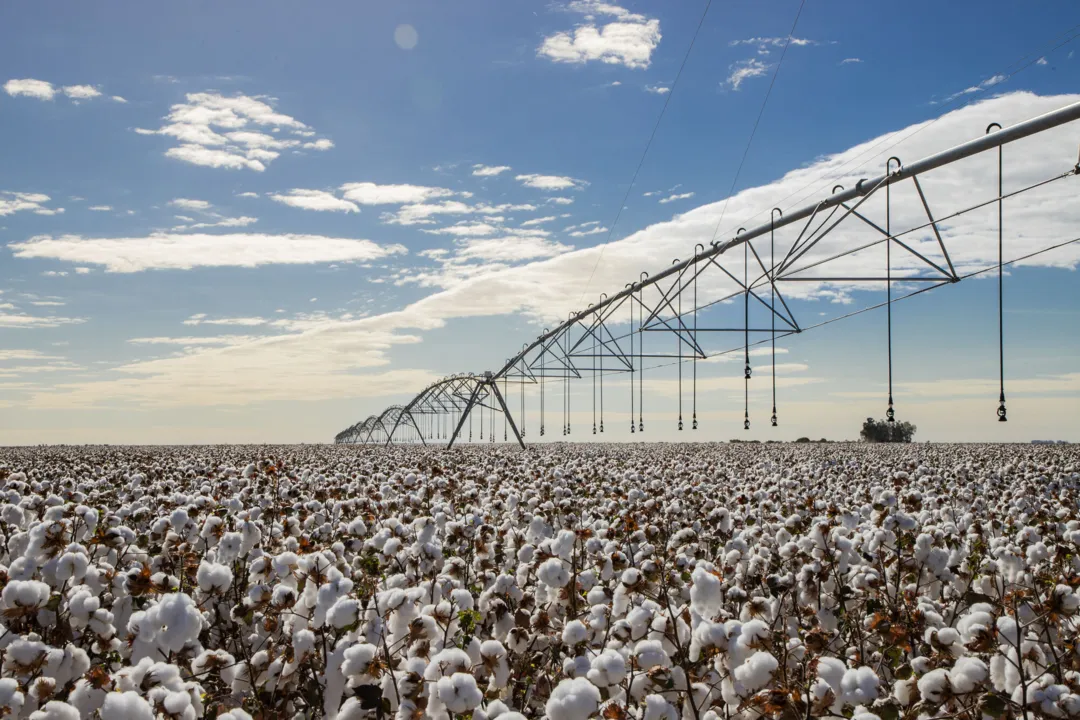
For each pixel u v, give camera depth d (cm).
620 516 984
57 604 533
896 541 726
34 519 908
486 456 3666
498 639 566
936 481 1850
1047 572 725
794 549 727
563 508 1099
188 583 697
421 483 1584
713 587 480
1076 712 397
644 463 2675
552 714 372
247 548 741
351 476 1867
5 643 511
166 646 466
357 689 427
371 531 986
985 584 677
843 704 441
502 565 791
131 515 1052
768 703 415
